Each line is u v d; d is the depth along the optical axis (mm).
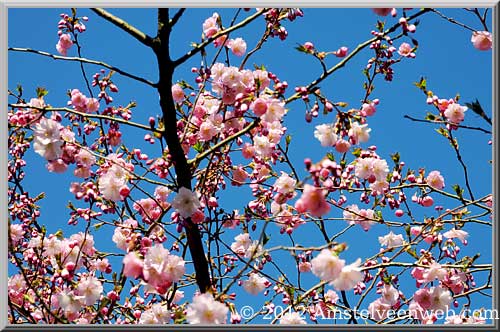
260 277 4609
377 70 4664
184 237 4645
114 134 4879
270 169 4957
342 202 5008
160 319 4219
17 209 4852
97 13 4051
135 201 4266
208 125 4594
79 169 4523
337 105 3918
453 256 4730
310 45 3818
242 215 4863
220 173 4938
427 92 4676
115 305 4508
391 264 4227
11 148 4914
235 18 4613
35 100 4379
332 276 3078
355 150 4184
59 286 4281
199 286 4203
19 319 4402
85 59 4043
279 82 4352
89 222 4219
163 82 4137
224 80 4246
